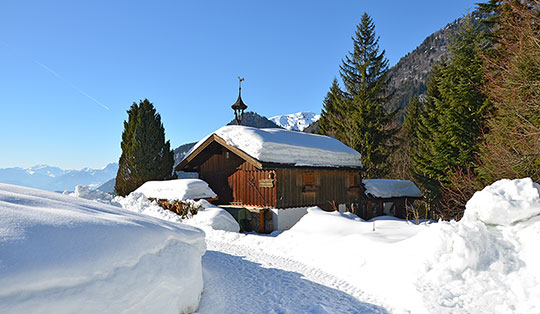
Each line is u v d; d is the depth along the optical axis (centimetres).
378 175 2933
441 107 2127
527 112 1106
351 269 774
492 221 692
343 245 906
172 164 2402
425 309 526
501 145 1191
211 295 562
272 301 567
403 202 2127
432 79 2958
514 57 1153
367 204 2033
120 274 332
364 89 2952
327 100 3838
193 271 481
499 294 541
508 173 1180
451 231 664
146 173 2233
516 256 614
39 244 291
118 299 314
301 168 1628
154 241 412
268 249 1007
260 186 1611
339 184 1878
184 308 440
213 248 1005
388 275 686
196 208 1509
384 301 593
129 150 2312
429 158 2203
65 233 320
